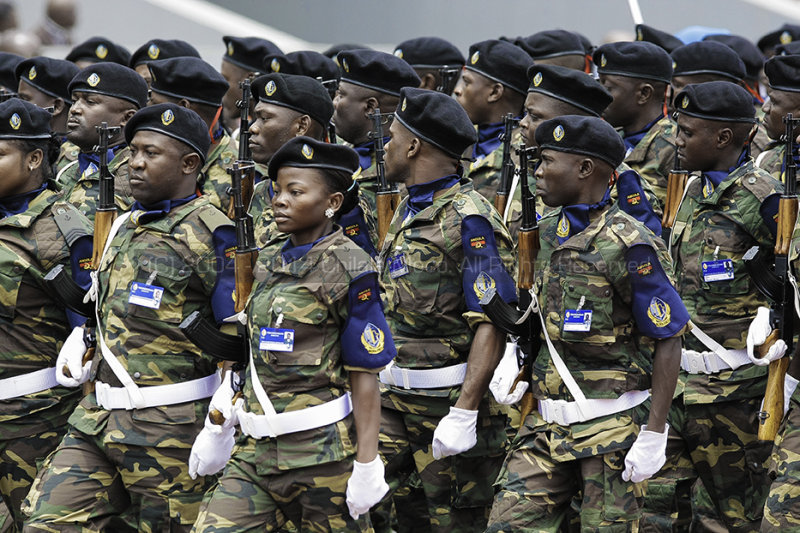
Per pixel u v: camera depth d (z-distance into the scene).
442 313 21.97
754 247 22.11
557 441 20.12
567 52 33.00
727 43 36.69
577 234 20.11
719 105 23.91
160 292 20.81
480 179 27.97
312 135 25.52
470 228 21.23
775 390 21.98
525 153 20.45
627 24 57.31
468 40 58.22
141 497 21.03
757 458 24.17
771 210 23.52
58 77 30.98
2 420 23.17
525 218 20.42
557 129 20.20
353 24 58.75
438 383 22.22
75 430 21.42
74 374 21.75
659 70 28.83
